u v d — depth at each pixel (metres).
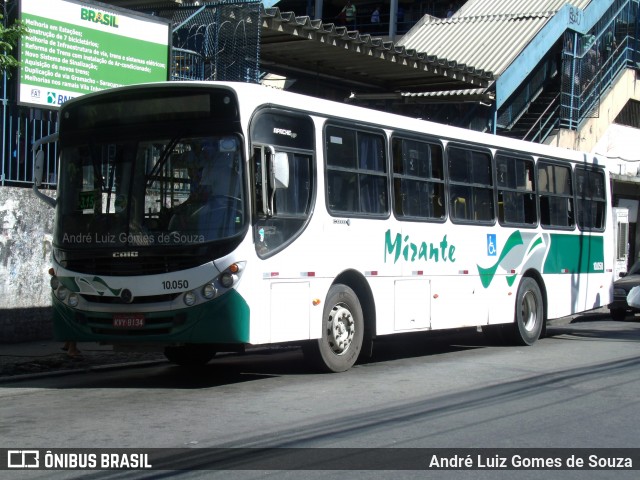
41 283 15.48
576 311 17.48
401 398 9.91
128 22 16.02
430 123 13.83
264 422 8.54
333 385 10.86
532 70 27.33
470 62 25.36
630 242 33.94
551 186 16.86
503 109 26.61
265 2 22.75
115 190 10.79
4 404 9.71
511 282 15.47
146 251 10.41
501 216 15.30
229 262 10.16
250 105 10.52
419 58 20.11
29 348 14.34
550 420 8.76
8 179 15.05
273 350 15.58
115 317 10.53
